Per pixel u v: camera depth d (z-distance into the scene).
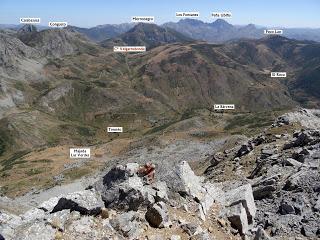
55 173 111.75
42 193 92.06
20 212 53.31
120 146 137.75
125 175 19.78
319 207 21.97
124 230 16.88
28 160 132.38
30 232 15.62
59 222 16.33
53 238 15.52
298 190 24.42
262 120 172.75
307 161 31.17
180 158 102.19
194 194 20.83
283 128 51.72
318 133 39.09
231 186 32.47
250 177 35.03
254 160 41.38
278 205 23.44
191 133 132.38
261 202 24.73
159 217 17.72
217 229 19.28
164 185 20.50
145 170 20.91
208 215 20.20
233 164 43.50
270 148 43.53
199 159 93.38
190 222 18.59
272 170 31.34
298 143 39.06
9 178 114.00
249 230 20.31
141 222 17.69
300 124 53.53
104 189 19.48
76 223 16.64
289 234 20.16
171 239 16.84
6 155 192.00
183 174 21.38
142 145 127.50
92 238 16.00
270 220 21.67
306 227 20.28
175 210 19.38
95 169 112.06
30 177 109.31
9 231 15.73
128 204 18.52
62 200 17.95
